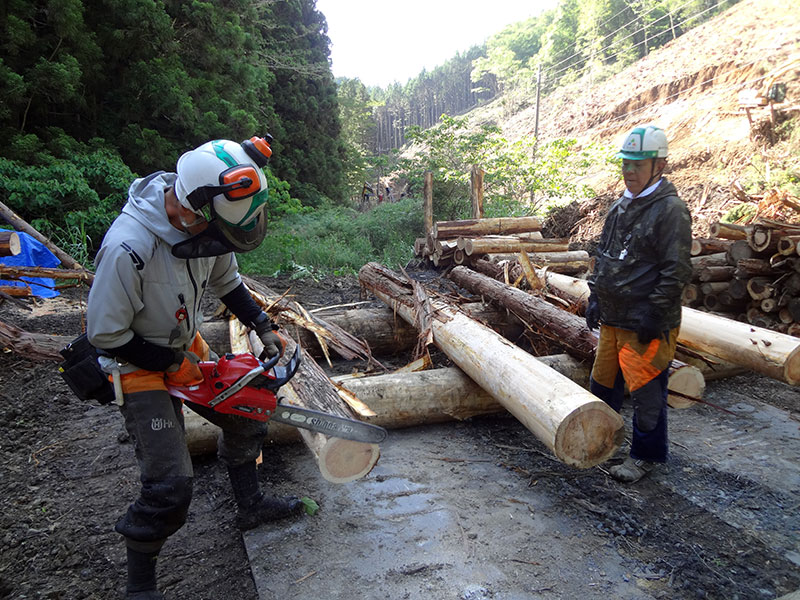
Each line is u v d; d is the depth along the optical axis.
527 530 2.64
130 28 13.91
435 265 8.73
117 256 1.77
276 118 22.58
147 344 1.91
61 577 2.39
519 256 5.70
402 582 2.29
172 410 2.04
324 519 2.71
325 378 3.20
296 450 3.41
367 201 29.47
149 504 1.95
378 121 111.38
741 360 3.58
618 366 3.26
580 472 3.17
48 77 11.72
